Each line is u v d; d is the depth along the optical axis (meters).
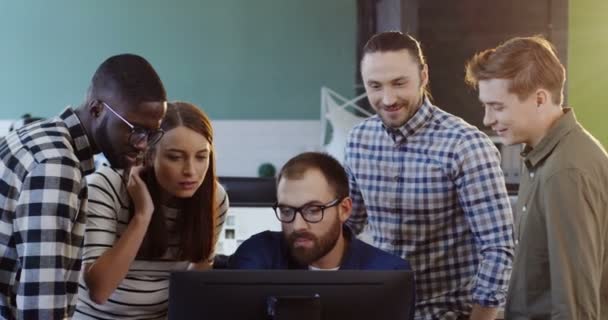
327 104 5.53
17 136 1.94
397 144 2.60
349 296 1.90
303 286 1.88
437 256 2.61
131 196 2.19
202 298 1.85
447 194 2.56
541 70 2.28
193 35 6.04
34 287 1.84
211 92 6.06
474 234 2.56
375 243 2.70
